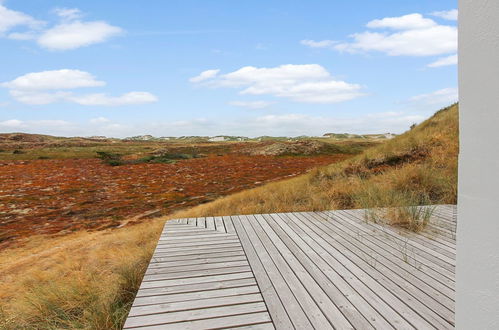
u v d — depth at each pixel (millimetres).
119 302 3619
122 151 54000
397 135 16328
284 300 2322
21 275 6434
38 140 90375
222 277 2777
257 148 48969
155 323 2055
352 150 47625
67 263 6520
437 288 2436
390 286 2490
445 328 1902
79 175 28016
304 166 30203
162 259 3275
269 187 12633
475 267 905
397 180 7758
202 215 9469
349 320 2033
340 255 3238
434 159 9516
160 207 14812
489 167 836
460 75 938
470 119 902
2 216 14062
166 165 34469
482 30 843
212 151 51469
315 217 5008
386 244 3559
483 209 865
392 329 1919
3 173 29344
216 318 2105
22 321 3729
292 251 3418
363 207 5906
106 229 11125
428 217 4293
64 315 3500
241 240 3902
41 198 18094
